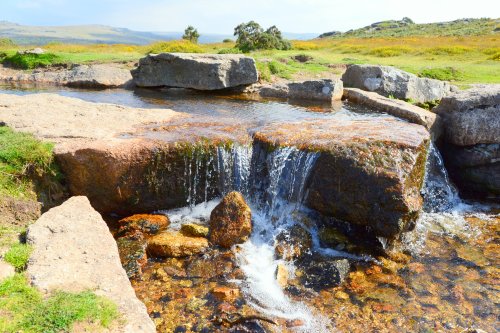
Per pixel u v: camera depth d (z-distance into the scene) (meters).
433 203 3.56
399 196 2.61
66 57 8.55
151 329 1.54
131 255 2.55
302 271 2.52
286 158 3.09
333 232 2.87
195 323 2.03
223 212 2.81
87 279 1.75
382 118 3.98
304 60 9.25
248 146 3.32
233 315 2.09
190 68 5.95
